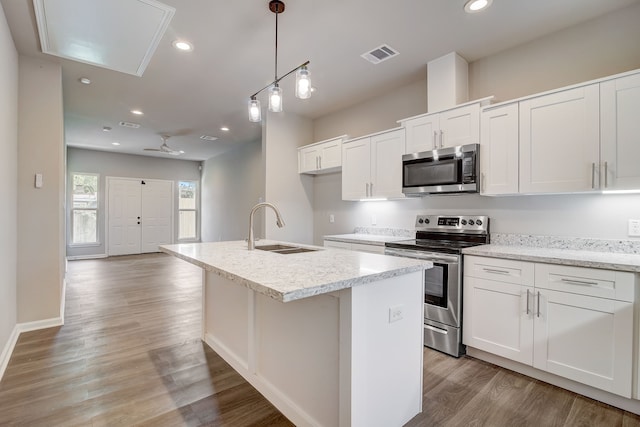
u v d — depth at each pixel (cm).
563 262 199
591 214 236
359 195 375
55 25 244
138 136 620
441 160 285
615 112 202
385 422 158
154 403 190
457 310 250
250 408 187
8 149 254
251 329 209
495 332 231
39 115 303
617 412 181
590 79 241
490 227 290
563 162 223
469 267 246
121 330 301
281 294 112
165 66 323
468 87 308
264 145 452
